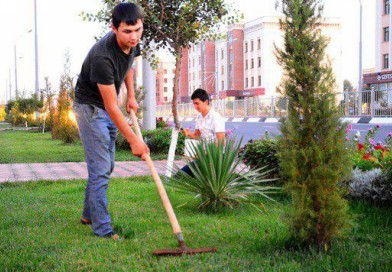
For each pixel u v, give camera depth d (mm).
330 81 3389
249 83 74125
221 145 5305
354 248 3453
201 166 5262
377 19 48250
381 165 5727
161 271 3127
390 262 3143
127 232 4230
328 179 3346
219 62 83250
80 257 3465
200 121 6250
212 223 4559
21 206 5621
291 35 3383
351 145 3547
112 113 4004
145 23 7480
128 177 8117
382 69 48062
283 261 3283
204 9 7582
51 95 25875
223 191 5262
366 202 5184
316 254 3324
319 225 3441
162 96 129500
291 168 3395
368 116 30672
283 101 3518
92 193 4215
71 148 15914
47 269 3201
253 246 3646
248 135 22266
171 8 7566
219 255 3436
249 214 5062
